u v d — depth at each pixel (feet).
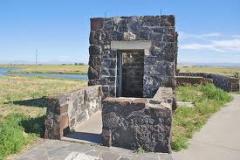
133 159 21.99
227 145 25.89
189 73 87.81
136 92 50.65
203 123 33.12
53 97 26.55
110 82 40.09
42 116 33.83
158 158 22.31
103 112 24.68
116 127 24.50
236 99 52.39
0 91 64.18
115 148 24.23
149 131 23.72
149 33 38.50
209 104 43.88
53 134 26.50
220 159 22.62
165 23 37.99
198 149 24.71
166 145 23.49
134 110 23.97
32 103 46.01
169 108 23.32
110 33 39.68
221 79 73.51
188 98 49.73
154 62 38.52
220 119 35.45
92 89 36.06
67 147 24.41
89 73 40.63
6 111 39.04
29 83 91.61
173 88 38.27
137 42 38.83
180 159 22.30
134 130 24.03
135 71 50.57
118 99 24.68
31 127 28.50
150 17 38.40
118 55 41.22
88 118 34.32
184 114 37.04
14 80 105.09
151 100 24.62
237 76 76.33
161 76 38.45
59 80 116.78
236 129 30.99
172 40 37.96
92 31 40.24
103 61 40.11
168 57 38.14
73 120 29.63
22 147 23.97
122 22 39.19
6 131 24.67
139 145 23.94
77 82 106.73
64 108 27.27
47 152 23.17
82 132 28.60
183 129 30.53
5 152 22.07
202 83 67.92
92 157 22.26
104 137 24.77
